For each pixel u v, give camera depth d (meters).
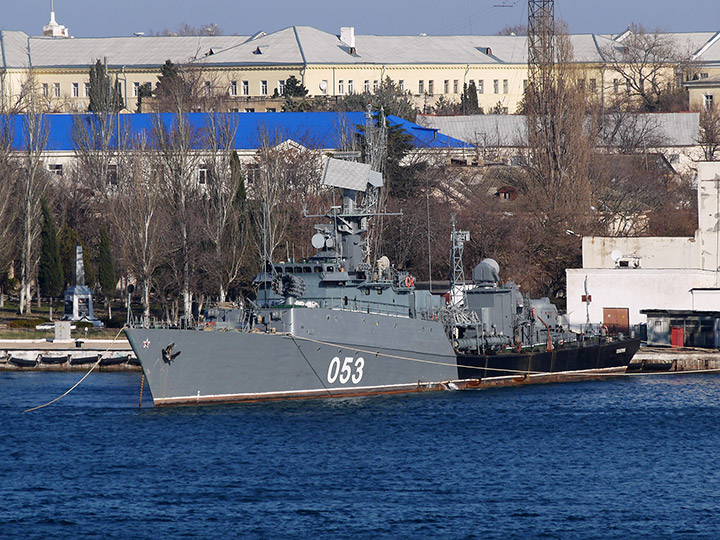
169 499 188.25
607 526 176.88
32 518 179.50
